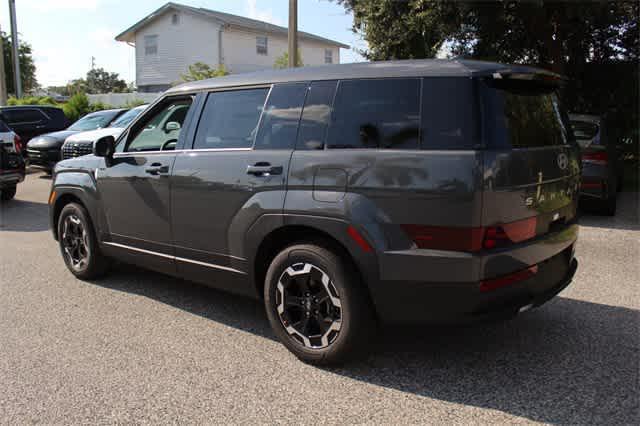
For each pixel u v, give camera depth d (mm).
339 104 3480
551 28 12898
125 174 4699
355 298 3312
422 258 3043
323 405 3053
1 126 10781
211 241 4051
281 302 3611
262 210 3637
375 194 3176
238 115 4027
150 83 32781
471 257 2941
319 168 3414
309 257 3428
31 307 4734
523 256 3146
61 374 3463
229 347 3857
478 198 2912
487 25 12242
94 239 5293
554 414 2926
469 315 3047
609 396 3105
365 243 3170
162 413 2992
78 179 5254
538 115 3445
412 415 2938
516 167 3059
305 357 3545
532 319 4312
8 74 43344
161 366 3564
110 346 3885
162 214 4398
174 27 31250
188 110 4375
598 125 8336
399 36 13133
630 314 4406
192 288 5254
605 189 8195
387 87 3312
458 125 3029
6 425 2891
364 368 3494
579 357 3615
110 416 2969
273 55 33000
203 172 4047
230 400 3119
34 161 13633
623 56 14117
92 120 13852
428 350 3754
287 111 3727
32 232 8141
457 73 3119
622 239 7105
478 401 3072
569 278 3721
